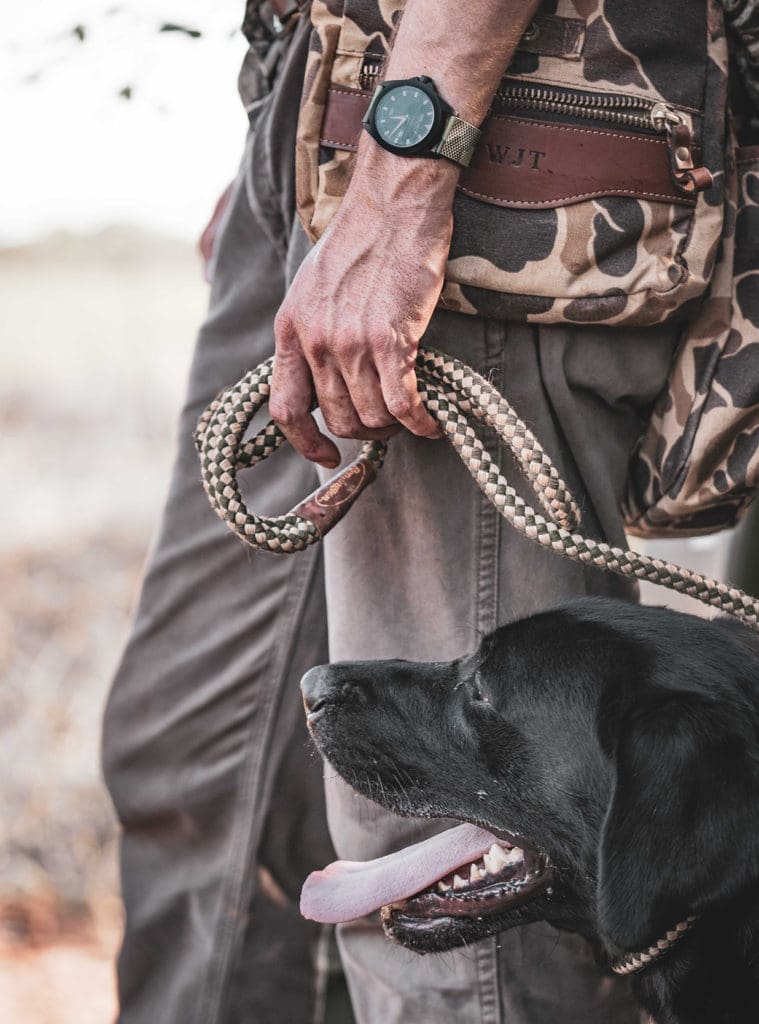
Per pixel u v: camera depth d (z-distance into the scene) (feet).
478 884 6.93
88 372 30.48
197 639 8.74
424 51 6.06
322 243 6.20
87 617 16.48
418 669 6.98
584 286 6.44
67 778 13.92
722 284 6.94
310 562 8.48
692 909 5.65
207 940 8.88
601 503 7.09
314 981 9.04
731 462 7.01
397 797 6.92
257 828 8.73
